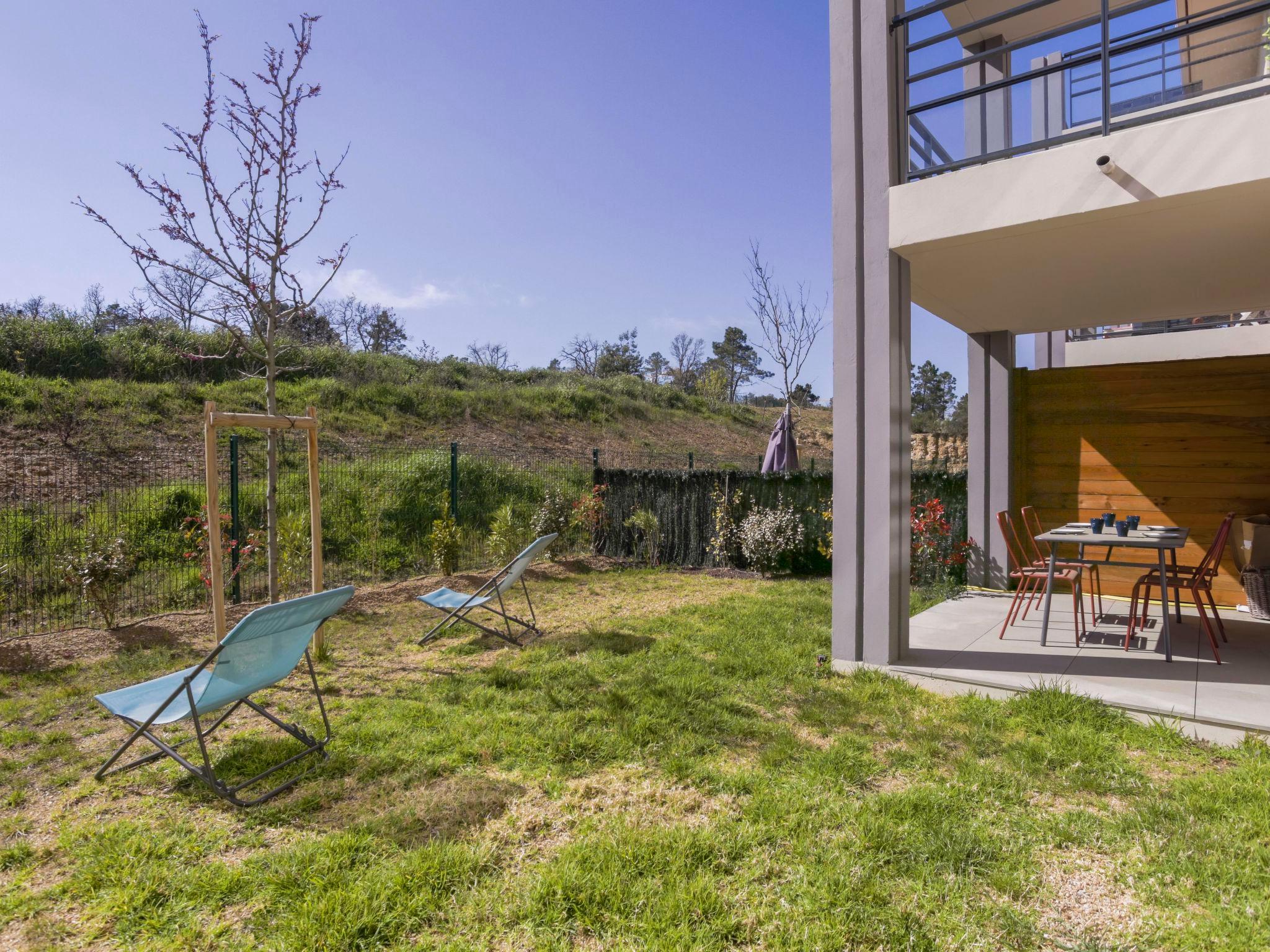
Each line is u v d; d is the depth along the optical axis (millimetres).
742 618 6250
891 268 4484
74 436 12125
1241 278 5207
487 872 2311
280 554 7406
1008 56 6863
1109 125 3787
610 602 7242
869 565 4547
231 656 2924
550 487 13258
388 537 10383
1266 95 3312
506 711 3875
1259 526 5855
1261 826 2494
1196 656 4586
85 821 2752
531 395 24453
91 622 6316
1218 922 1981
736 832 2520
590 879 2197
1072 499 7160
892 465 4477
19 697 4281
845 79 4559
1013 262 4762
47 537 8359
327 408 17500
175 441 13031
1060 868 2311
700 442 26688
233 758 3318
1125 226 3982
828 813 2656
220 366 17719
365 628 6109
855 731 3531
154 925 2057
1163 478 6664
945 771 3053
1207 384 6434
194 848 2510
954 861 2334
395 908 2100
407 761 3229
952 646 4984
